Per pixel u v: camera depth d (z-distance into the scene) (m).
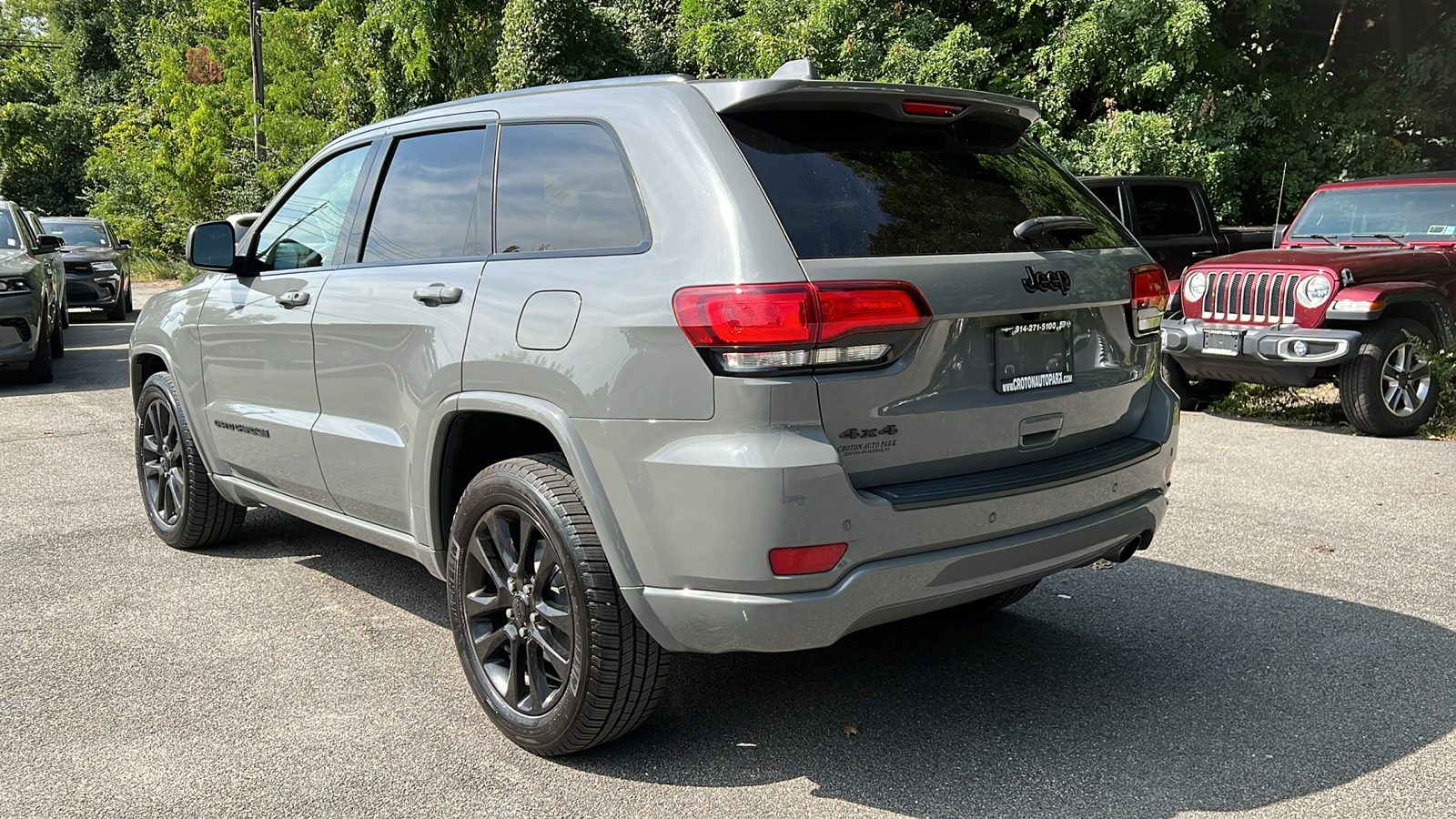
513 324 3.16
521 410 3.11
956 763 3.15
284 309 4.20
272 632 4.24
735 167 2.86
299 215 4.37
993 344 3.04
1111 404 3.43
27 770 3.15
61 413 9.24
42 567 5.05
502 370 3.17
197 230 4.27
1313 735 3.29
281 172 26.92
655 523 2.84
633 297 2.88
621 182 3.08
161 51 33.97
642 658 3.01
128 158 33.72
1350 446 7.53
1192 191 11.42
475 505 3.31
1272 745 3.23
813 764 3.15
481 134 3.60
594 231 3.10
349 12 25.58
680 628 2.88
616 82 3.29
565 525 3.01
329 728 3.42
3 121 43.31
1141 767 3.11
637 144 3.06
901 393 2.84
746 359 2.68
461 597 3.42
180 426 5.05
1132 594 4.56
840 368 2.74
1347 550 5.13
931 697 3.59
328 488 4.11
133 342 5.49
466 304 3.34
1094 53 15.53
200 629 4.27
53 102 49.69
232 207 28.34
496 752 3.26
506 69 20.14
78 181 45.72
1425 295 7.85
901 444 2.87
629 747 3.28
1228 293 8.23
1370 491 6.23
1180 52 15.44
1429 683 3.65
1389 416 7.77
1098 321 3.37
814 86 2.91
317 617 4.40
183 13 42.31
